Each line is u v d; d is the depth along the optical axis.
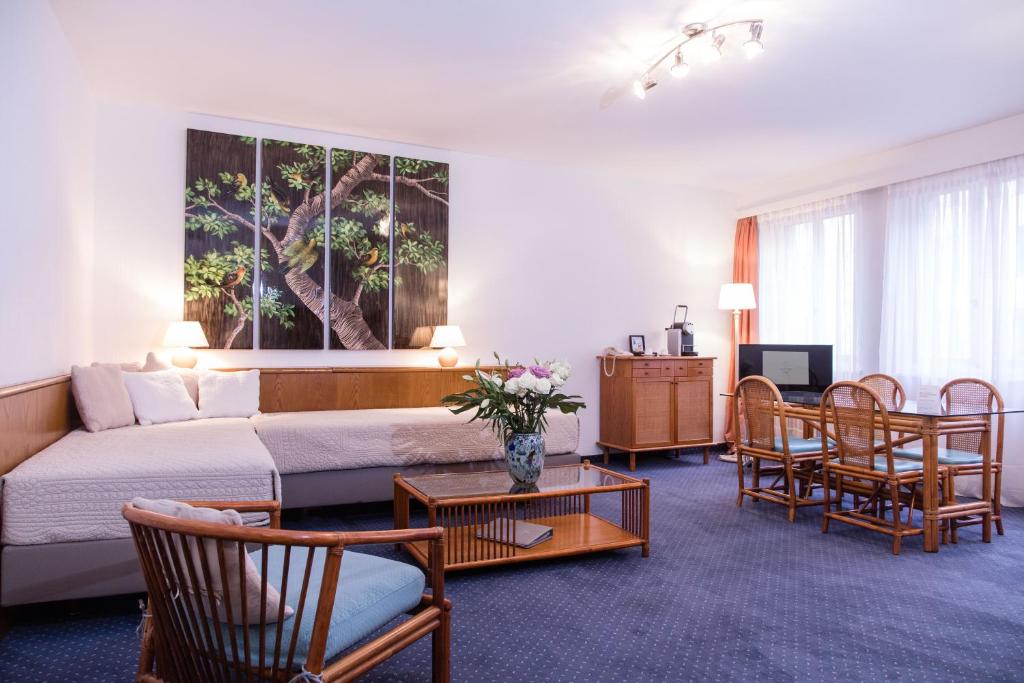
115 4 2.97
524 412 3.09
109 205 4.18
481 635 2.29
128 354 4.23
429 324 5.05
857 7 2.96
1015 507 4.25
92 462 2.43
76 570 2.27
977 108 4.19
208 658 1.37
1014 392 4.27
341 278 4.76
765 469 4.64
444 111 4.32
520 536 3.04
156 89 3.99
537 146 5.09
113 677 1.97
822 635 2.31
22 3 2.58
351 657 1.44
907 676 2.03
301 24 3.15
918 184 4.89
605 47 3.38
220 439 3.04
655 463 5.70
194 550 1.37
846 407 3.51
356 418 3.95
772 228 6.06
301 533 1.27
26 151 2.67
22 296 2.65
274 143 4.57
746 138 4.84
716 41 3.10
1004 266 4.34
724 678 2.00
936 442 3.29
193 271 4.35
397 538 1.56
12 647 2.16
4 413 2.27
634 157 5.37
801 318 5.77
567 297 5.66
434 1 2.92
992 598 2.67
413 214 5.00
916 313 4.84
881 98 4.04
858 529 3.67
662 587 2.77
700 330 6.25
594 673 2.03
